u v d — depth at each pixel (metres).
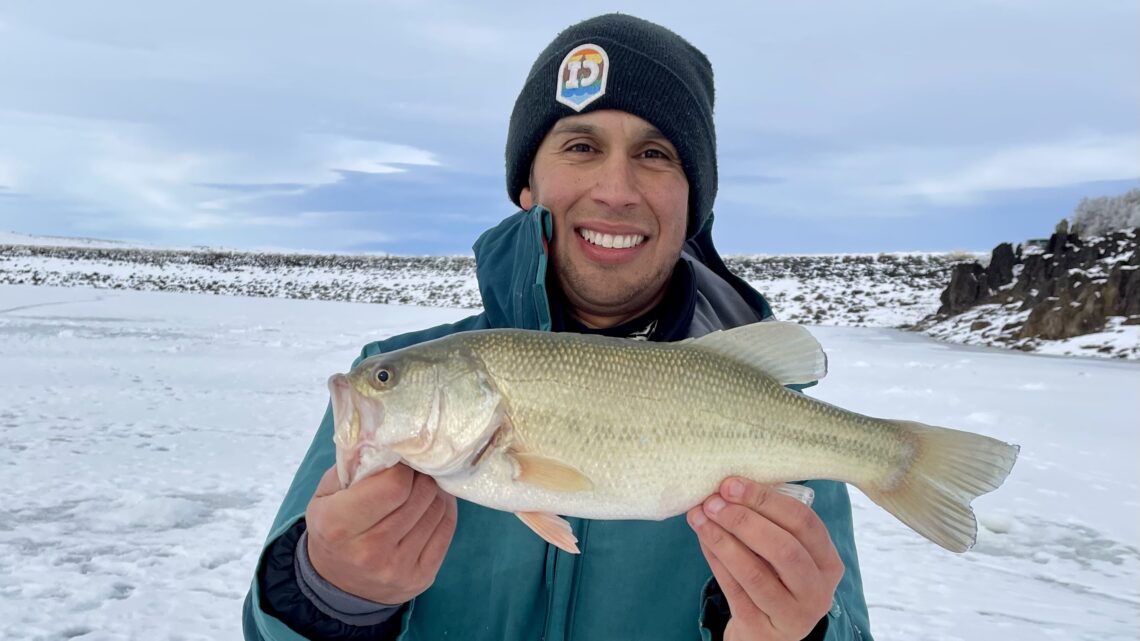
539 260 0.58
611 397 0.53
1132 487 1.75
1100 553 1.38
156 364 3.30
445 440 0.51
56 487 1.60
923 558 1.36
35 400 2.44
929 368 3.93
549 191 0.62
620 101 0.62
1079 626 1.09
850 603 0.58
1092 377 3.65
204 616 1.08
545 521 0.52
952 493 0.53
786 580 0.45
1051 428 2.37
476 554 0.58
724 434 0.53
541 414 0.52
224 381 2.93
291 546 0.49
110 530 1.38
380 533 0.44
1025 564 1.33
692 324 0.66
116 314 5.95
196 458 1.85
